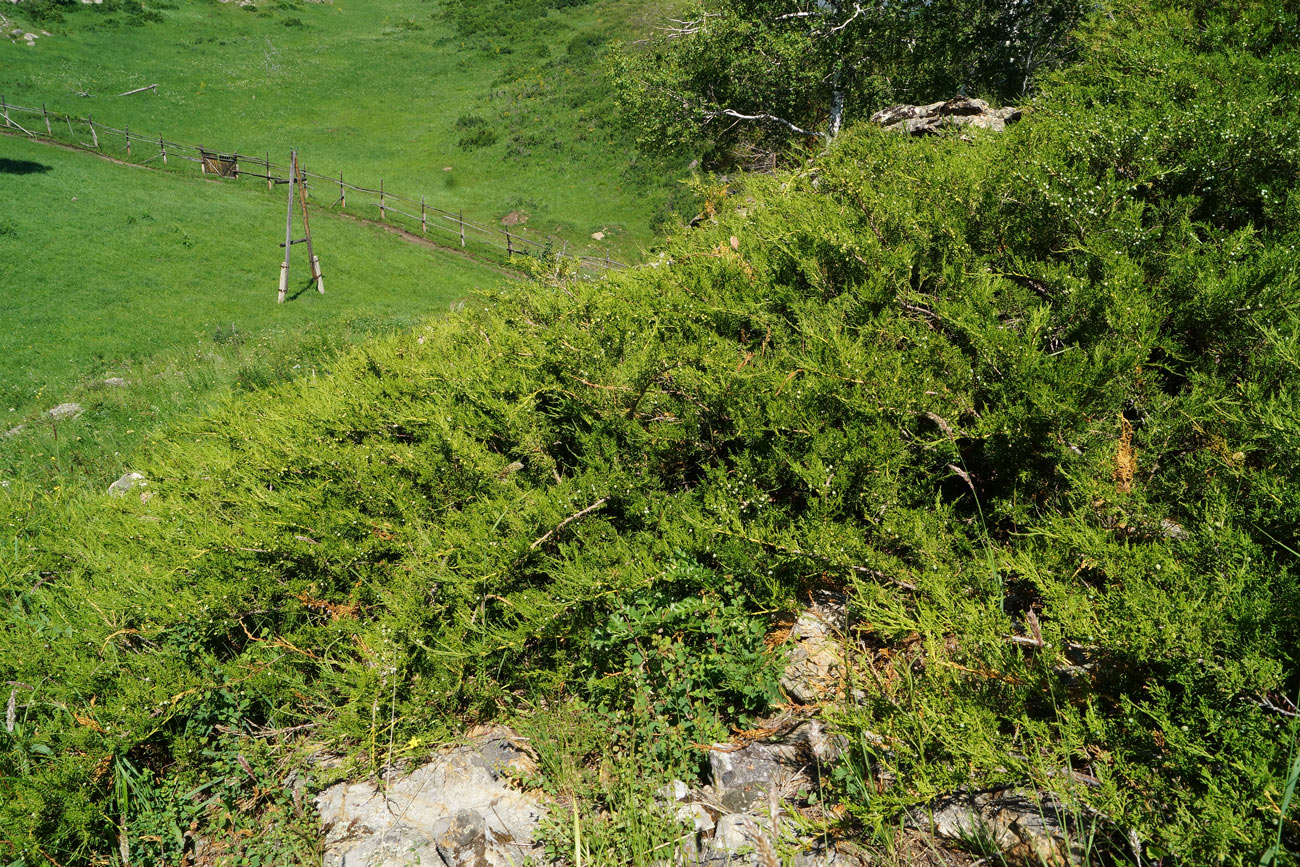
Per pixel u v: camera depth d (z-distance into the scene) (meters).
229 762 2.83
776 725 2.61
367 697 2.75
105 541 4.05
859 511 2.86
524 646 2.94
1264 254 2.60
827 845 2.10
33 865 2.46
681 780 2.50
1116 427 2.54
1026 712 2.17
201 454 4.49
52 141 34.28
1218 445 2.36
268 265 23.83
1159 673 2.02
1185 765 1.71
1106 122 3.50
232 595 3.16
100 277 21.30
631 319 3.71
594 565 2.84
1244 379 2.64
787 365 3.25
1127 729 1.88
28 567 4.10
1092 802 1.77
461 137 40.28
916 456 2.85
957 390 2.82
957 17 19.64
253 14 61.78
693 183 5.57
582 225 30.47
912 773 2.03
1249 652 1.74
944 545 2.53
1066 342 3.03
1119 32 4.97
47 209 25.23
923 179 3.86
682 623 2.77
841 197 4.12
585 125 39.00
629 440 3.23
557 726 2.69
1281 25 4.27
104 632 3.12
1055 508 2.59
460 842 2.47
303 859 2.50
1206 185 3.29
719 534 2.79
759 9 20.38
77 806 2.57
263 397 5.13
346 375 5.01
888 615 2.30
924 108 8.52
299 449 3.86
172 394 11.79
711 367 3.13
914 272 3.59
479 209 32.88
